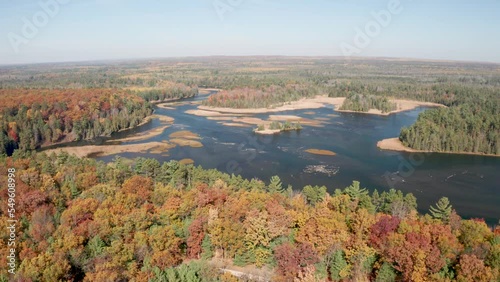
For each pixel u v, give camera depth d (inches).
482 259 2326.5
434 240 2519.7
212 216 2829.7
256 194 3312.0
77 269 2285.9
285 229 2741.1
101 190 3351.4
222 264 2672.2
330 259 2588.6
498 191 4980.3
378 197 3991.1
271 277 2439.7
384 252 2501.2
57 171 4015.8
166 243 2544.3
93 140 7672.2
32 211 2886.3
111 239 2583.7
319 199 3922.2
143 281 2187.5
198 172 4414.4
